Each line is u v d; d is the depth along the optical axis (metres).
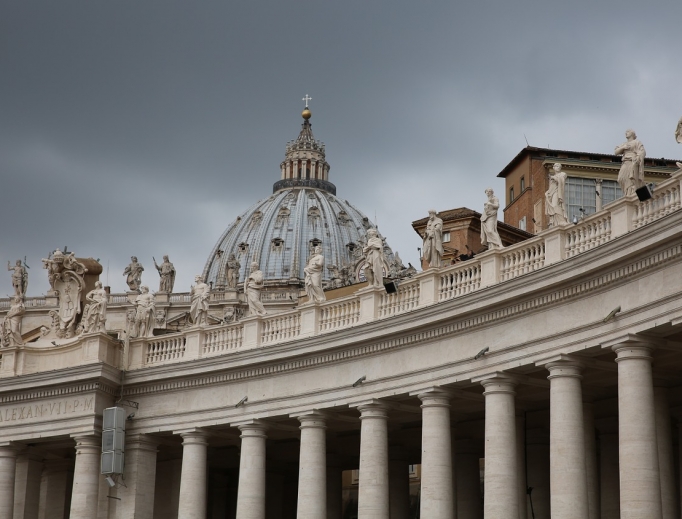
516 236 76.81
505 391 44.19
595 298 41.06
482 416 52.78
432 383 46.56
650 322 38.62
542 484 51.88
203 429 55.53
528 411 51.00
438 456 46.12
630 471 38.59
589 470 45.94
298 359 51.97
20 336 62.34
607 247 39.75
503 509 43.22
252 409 53.47
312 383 51.47
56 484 63.22
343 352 50.34
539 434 52.47
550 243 43.81
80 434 57.31
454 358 46.03
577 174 83.44
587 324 41.00
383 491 48.34
